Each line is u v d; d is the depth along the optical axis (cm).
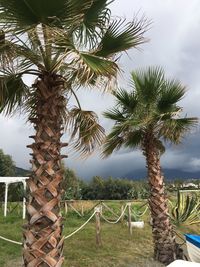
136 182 4475
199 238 948
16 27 519
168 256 1084
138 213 1767
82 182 4472
